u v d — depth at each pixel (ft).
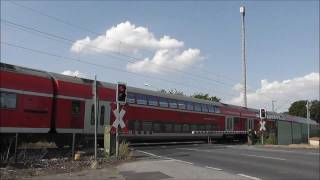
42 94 84.94
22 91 80.94
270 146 139.03
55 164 65.77
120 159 75.66
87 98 96.07
